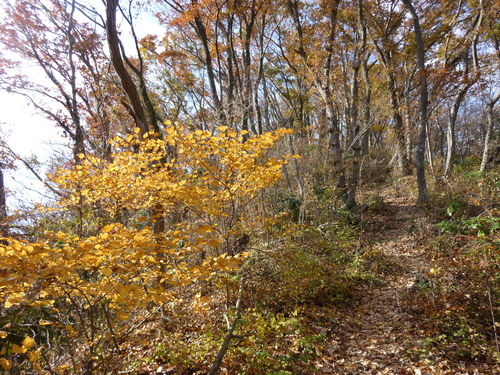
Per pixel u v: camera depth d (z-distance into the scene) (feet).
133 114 19.17
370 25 43.60
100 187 11.80
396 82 40.40
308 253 18.80
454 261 14.15
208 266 8.34
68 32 34.60
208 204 12.14
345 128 39.91
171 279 8.75
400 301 15.39
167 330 12.67
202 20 39.34
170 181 12.92
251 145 10.02
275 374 9.25
